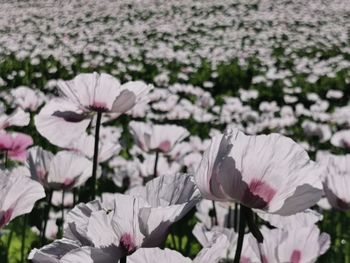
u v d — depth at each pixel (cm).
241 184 124
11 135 324
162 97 819
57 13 2436
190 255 317
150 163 372
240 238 128
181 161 404
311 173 124
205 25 2022
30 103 555
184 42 1650
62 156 253
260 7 2441
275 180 123
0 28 2048
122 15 2330
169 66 1211
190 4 2558
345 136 452
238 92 1006
